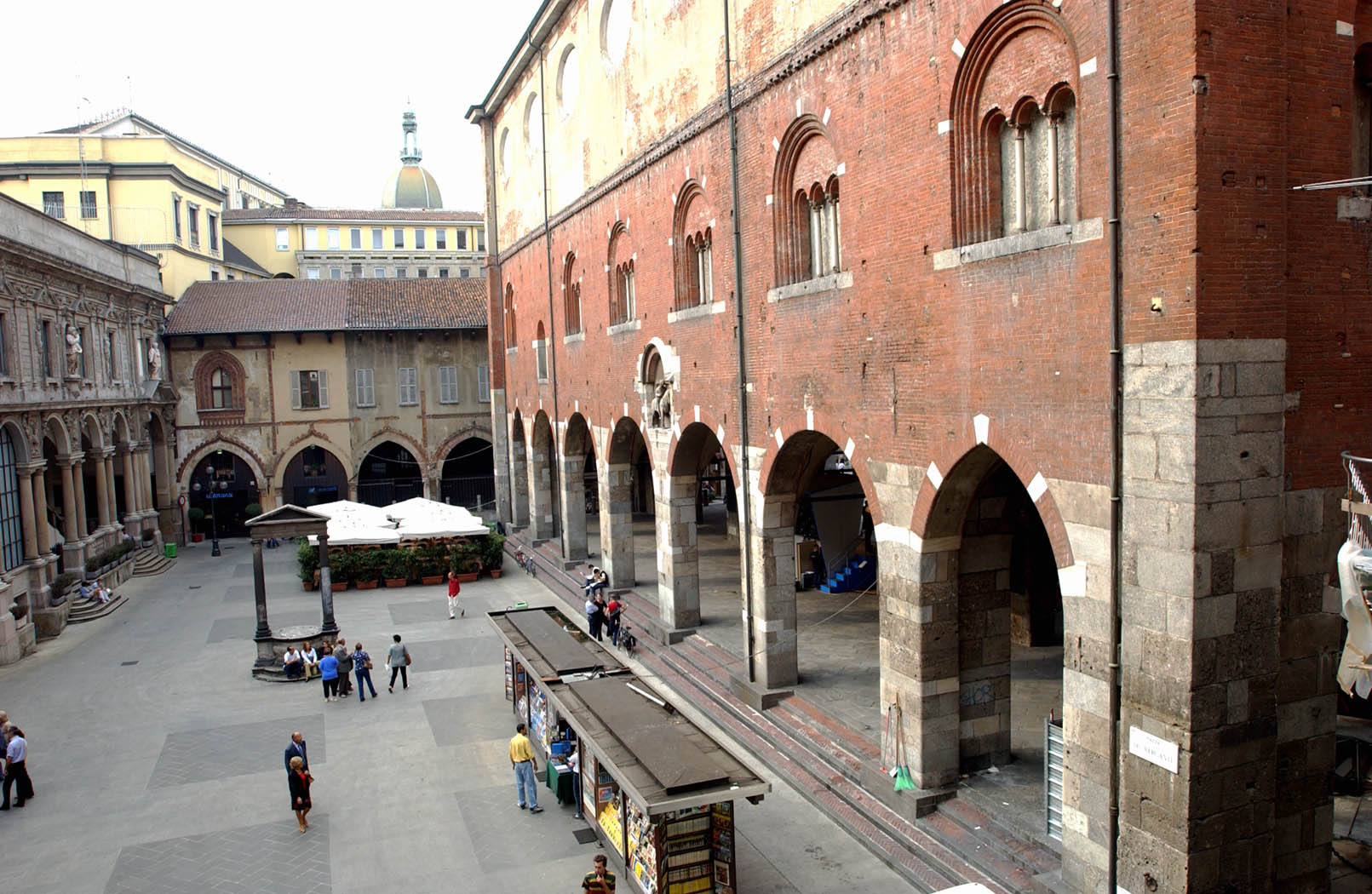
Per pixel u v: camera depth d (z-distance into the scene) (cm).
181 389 5144
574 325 3691
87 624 3444
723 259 2266
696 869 1412
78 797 1950
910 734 1650
